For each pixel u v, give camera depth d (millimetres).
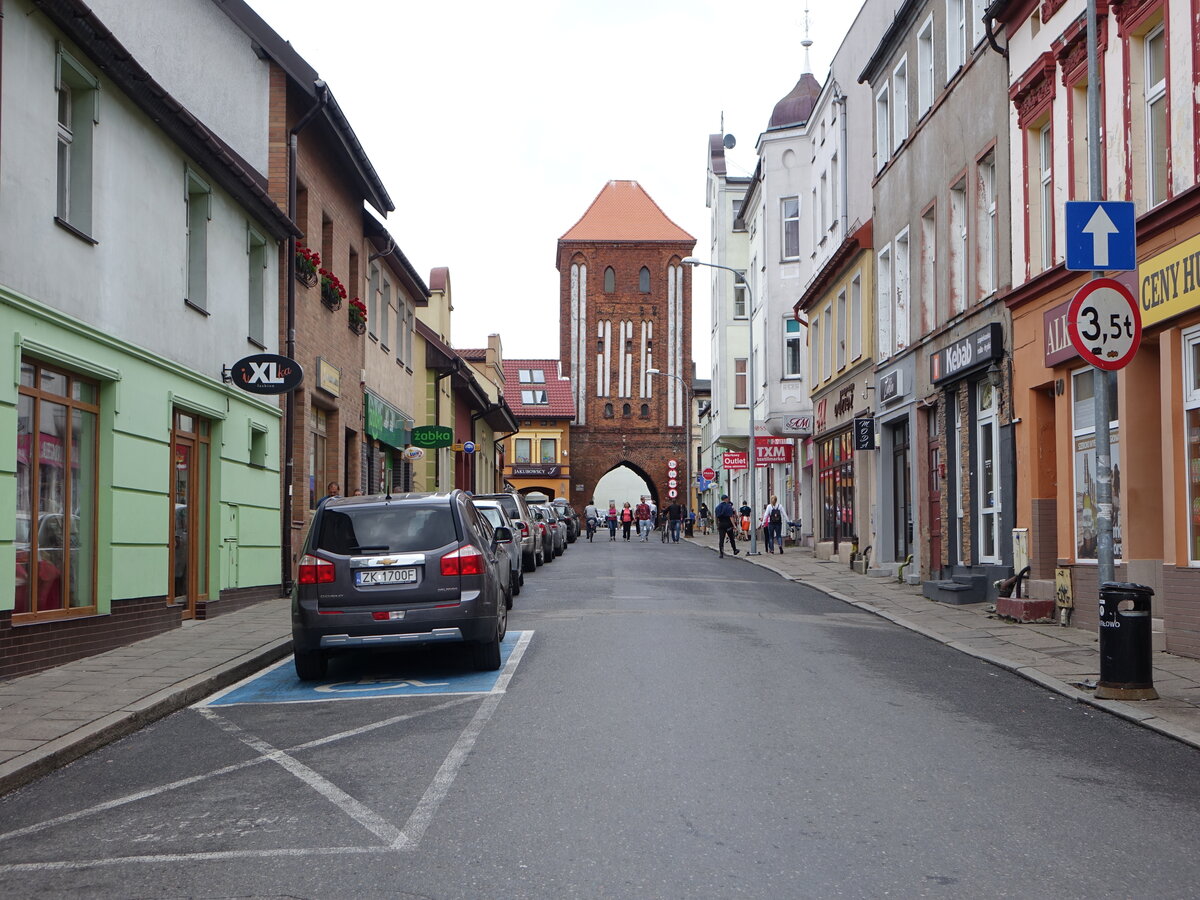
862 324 28531
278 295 20328
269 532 20062
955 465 21547
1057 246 16250
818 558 33688
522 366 89500
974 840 5879
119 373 13477
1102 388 10719
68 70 12352
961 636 14867
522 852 5672
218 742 8781
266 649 13367
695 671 11516
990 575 19219
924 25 23062
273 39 21312
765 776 7188
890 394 25641
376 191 26547
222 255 17406
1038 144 17469
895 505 26812
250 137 20625
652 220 88438
